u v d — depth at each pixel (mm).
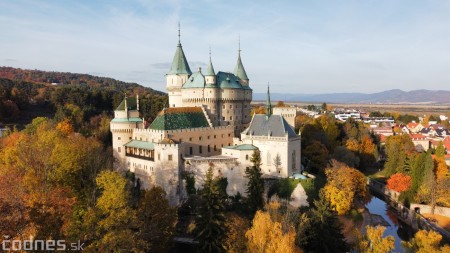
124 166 110438
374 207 109875
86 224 51625
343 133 179375
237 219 68312
